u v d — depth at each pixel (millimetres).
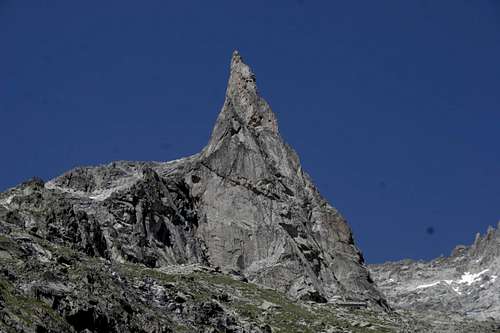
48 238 199375
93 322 139750
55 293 139000
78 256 178250
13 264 147250
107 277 165625
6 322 124438
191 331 163000
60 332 131250
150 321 153750
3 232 172250
